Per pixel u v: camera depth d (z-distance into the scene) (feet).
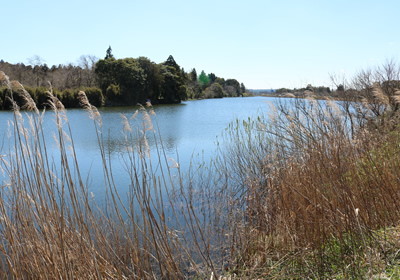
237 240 15.23
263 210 16.76
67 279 9.42
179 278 11.44
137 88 171.12
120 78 165.68
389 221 12.77
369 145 18.43
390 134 19.40
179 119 95.04
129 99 167.84
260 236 14.89
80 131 63.98
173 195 23.30
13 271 9.71
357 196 13.24
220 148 41.68
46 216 9.93
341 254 11.02
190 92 269.85
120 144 47.06
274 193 16.62
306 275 11.46
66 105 134.51
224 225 18.07
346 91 35.50
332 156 15.33
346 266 10.73
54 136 10.43
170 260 11.34
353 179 14.16
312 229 12.78
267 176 19.66
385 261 10.27
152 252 13.51
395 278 9.52
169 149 45.14
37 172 9.94
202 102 213.87
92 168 32.55
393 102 26.76
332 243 12.60
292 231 13.62
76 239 10.52
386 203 13.16
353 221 11.53
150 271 11.19
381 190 13.23
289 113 26.00
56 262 9.65
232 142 39.55
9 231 9.82
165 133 62.85
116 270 10.85
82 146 45.75
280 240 13.98
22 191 10.47
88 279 10.19
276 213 15.71
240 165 29.09
